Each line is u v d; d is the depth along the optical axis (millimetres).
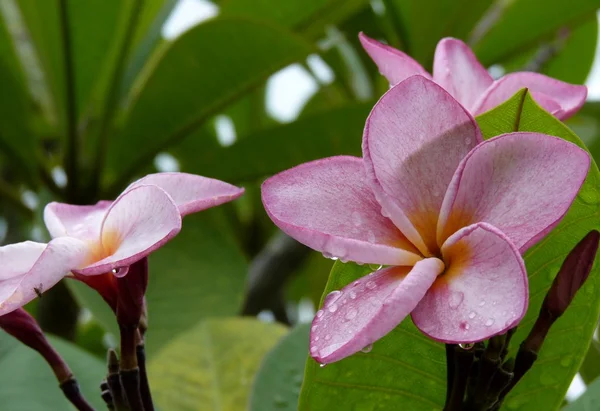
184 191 564
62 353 689
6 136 863
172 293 800
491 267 528
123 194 557
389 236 549
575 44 1048
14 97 842
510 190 540
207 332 737
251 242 1042
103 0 822
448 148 552
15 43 914
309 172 555
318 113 812
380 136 547
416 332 589
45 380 679
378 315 521
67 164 859
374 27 1079
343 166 556
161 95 839
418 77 550
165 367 724
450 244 537
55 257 545
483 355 553
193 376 721
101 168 867
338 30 1046
